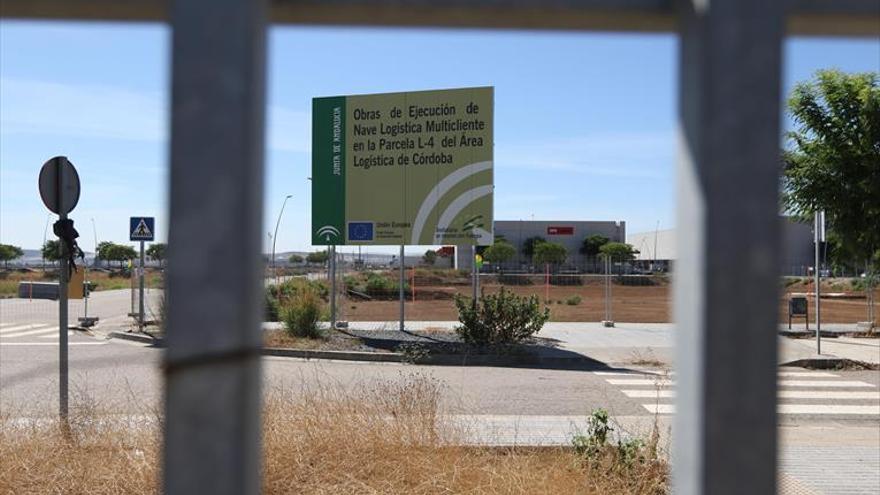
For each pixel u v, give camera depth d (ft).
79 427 18.72
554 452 18.66
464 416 25.39
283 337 52.90
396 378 37.58
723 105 5.08
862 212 55.11
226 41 4.91
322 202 60.13
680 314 5.63
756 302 5.08
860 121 54.49
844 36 5.97
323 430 17.47
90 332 65.05
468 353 47.26
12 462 16.19
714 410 5.07
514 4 5.40
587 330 65.00
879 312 88.69
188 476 4.84
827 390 37.24
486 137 57.41
